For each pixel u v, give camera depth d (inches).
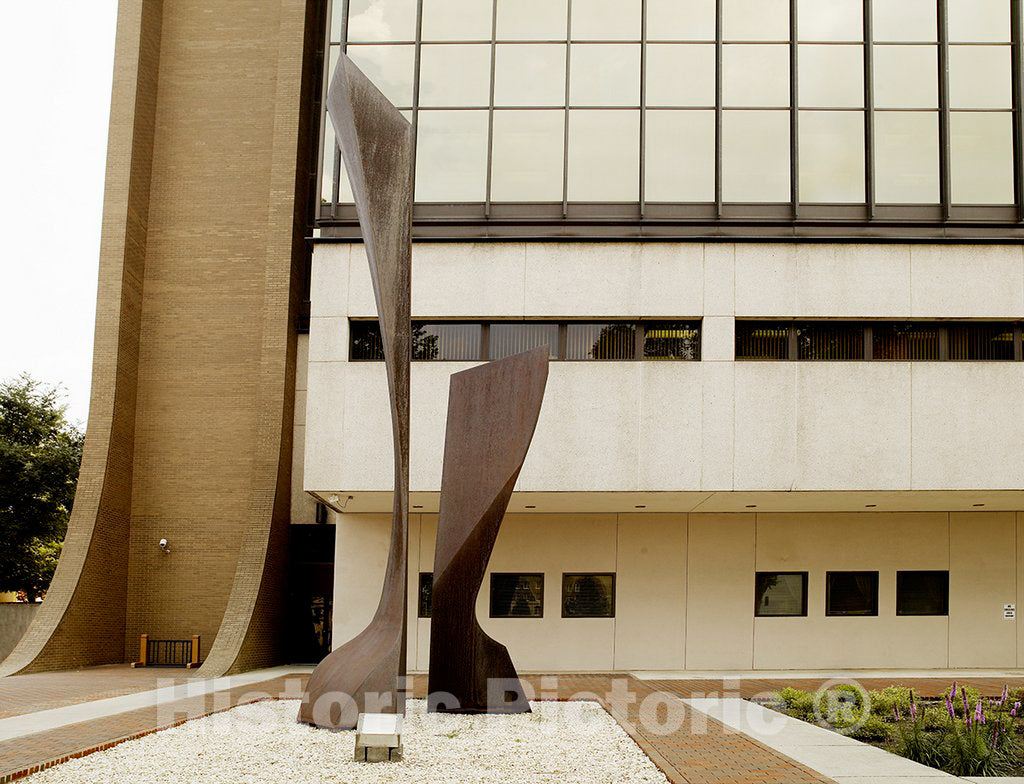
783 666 828.0
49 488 1254.3
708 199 773.9
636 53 790.5
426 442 749.3
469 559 459.5
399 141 445.1
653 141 780.0
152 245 965.2
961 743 352.8
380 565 847.1
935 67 777.6
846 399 741.3
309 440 752.3
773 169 773.9
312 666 883.4
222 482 933.2
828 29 784.3
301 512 935.7
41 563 1321.4
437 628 465.4
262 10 991.6
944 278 753.0
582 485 737.6
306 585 946.7
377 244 431.2
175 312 956.0
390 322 433.4
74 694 593.6
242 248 960.3
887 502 792.3
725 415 741.3
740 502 791.7
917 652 829.8
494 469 451.5
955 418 740.0
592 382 746.8
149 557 928.9
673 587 837.8
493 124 784.9
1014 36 777.6
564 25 793.6
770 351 762.8
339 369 757.9
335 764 336.2
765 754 363.9
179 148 976.9
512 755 354.6
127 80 935.7
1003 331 762.2
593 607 838.5
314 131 993.5
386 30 795.4
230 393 943.7
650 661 829.8
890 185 768.3
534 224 770.2
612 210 774.5
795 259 756.6
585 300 760.3
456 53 792.3
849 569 839.1
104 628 882.1
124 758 347.9
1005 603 837.2
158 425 943.7
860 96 778.2
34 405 1346.0
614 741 387.5
